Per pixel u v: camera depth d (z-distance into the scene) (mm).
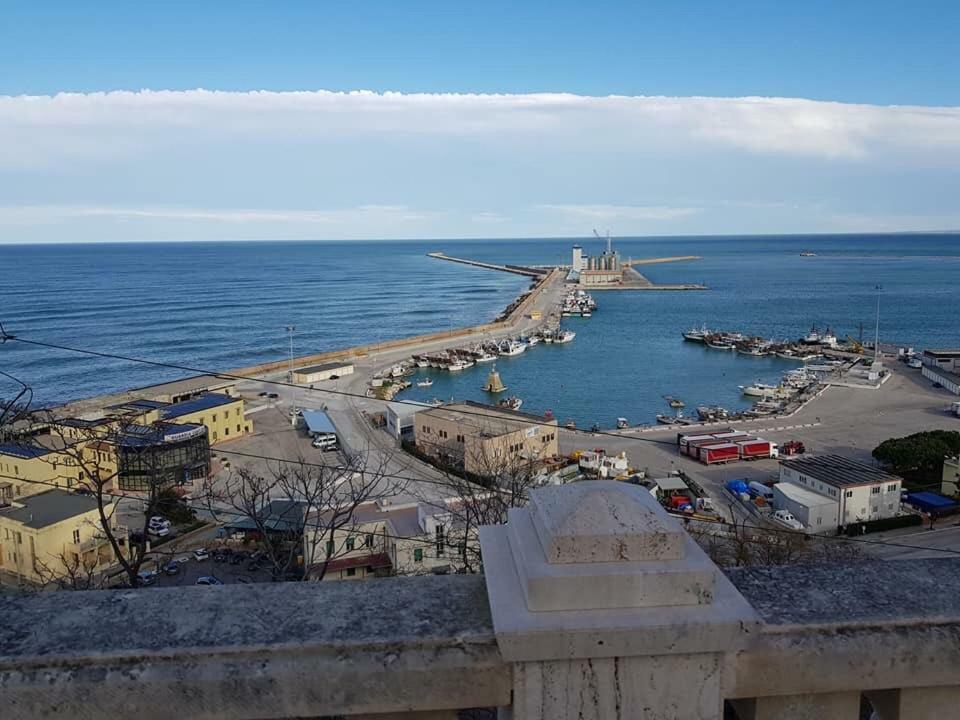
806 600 2098
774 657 1933
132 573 8117
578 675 1813
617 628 1762
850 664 1954
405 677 1834
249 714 1829
